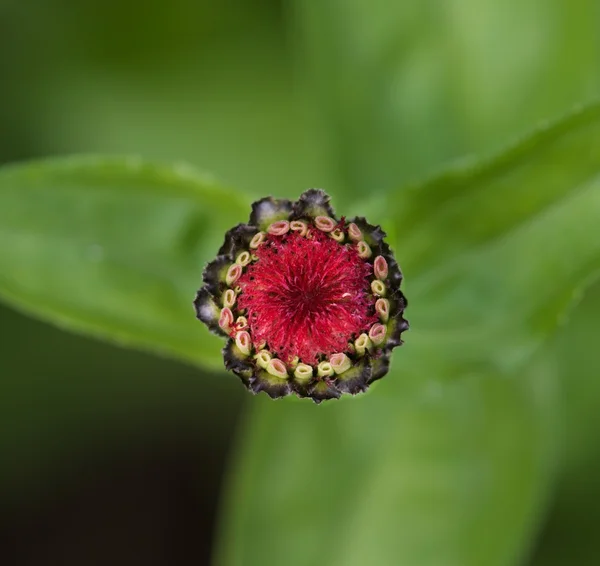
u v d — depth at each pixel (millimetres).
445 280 197
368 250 182
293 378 181
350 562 210
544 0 207
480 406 209
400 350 198
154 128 240
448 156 211
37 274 202
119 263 202
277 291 181
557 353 223
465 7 209
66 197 201
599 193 193
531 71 209
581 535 233
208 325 183
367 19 211
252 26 240
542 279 196
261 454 211
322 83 212
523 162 192
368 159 213
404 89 211
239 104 240
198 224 202
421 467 210
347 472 210
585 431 229
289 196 235
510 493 209
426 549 209
